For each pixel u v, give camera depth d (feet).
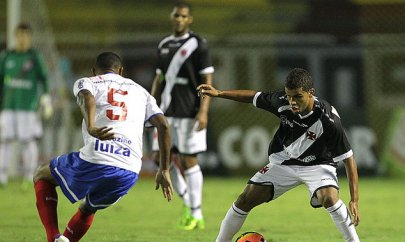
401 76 176.65
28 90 137.69
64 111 169.48
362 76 176.24
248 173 174.29
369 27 195.42
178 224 90.89
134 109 58.70
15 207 110.93
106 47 184.96
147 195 135.95
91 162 56.65
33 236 79.56
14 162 161.58
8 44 160.56
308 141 60.18
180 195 90.48
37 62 137.39
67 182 57.41
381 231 89.40
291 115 60.03
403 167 175.32
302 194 141.90
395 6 196.65
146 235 82.53
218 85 176.86
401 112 176.35
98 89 58.23
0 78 137.49
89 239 78.54
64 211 107.04
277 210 112.57
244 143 174.09
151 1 215.31
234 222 62.34
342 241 79.00
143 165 174.40
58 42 189.67
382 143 176.04
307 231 88.02
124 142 57.52
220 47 177.37
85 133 58.13
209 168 173.58
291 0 206.90
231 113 174.50
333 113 60.03
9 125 137.90
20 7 164.76
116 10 212.43
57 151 168.35
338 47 176.24
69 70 174.70
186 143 89.40
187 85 90.48
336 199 59.41
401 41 177.27
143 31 210.79
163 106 91.20
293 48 177.88
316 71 176.35
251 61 177.88
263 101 61.72
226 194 136.15
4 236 79.51
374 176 175.73
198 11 210.59
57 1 212.43
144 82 177.58
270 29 204.13
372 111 175.94
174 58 90.43
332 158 61.26
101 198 57.77
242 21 206.49
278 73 177.68
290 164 61.57
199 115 87.97
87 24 208.85
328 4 202.08
